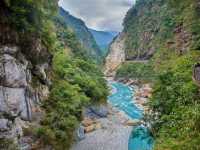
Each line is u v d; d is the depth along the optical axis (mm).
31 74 30953
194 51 49094
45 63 35375
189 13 62031
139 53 112688
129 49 124250
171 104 32219
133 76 98938
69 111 35000
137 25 128875
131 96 71500
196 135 24312
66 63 50500
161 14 105812
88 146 34344
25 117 27375
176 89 33375
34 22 30219
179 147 24125
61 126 30891
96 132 40531
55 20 76312
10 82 25516
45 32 34906
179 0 56344
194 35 58031
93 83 51219
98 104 51625
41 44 33875
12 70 25859
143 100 63500
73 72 49406
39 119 29594
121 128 43062
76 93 39156
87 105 48125
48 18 38406
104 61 154875
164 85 36156
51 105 33219
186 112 28234
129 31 135875
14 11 26766
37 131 27266
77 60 61219
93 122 45219
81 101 40844
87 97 45250
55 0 39562
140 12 134000
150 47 105000
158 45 96938
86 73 59000
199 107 27578
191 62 40875
